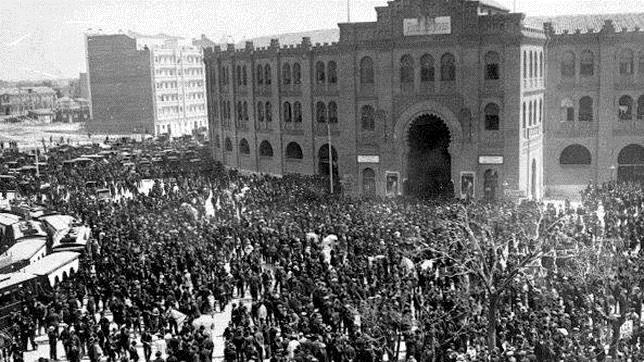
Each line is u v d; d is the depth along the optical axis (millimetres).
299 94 74812
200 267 38719
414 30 62406
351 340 27078
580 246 34688
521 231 39125
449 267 34156
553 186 67688
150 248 43938
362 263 36625
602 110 64938
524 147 61156
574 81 65688
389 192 65938
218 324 34812
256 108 81938
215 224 50500
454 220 41812
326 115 72312
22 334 32750
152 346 31062
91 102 164875
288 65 75875
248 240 48250
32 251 51344
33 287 39344
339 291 32156
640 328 26375
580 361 23500
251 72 81375
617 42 63594
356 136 67250
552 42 65875
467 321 27672
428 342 26016
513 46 58844
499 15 59031
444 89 62031
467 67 60719
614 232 41750
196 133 141875
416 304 31203
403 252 37656
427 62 62688
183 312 33156
